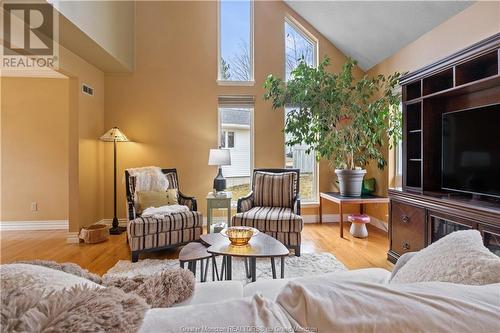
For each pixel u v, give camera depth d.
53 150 4.18
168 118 4.33
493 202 2.05
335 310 0.47
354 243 3.43
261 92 4.40
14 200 4.12
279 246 1.97
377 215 4.21
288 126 3.94
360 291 0.52
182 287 0.93
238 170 4.51
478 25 2.53
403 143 2.92
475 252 0.77
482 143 2.13
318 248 3.25
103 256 3.02
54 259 2.93
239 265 2.73
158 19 4.30
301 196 4.58
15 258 2.96
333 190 4.49
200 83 4.36
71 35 2.94
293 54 4.54
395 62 3.80
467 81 2.28
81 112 3.63
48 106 4.15
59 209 4.20
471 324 0.44
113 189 4.25
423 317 0.45
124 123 4.27
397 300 0.49
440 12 2.87
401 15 3.22
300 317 0.47
